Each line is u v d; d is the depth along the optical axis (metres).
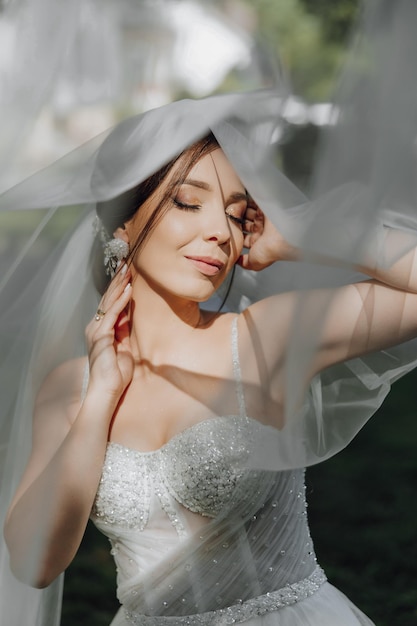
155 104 2.73
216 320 2.95
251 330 2.85
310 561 2.85
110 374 2.88
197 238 2.80
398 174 2.35
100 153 2.69
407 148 2.31
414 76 2.28
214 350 2.88
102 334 2.93
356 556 5.72
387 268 2.60
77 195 2.71
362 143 2.33
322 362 2.66
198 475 2.72
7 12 2.62
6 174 2.67
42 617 3.04
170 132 2.70
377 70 2.29
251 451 2.70
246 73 2.77
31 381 3.03
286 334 2.76
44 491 2.81
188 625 2.76
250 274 3.22
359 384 2.91
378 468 7.42
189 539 2.75
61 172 2.68
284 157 2.63
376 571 5.49
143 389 2.90
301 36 3.91
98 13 2.66
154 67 2.72
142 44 2.71
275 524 2.76
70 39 2.64
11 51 2.63
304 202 2.60
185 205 2.79
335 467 7.50
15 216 2.95
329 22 4.02
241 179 2.63
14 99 2.64
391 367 2.91
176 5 2.74
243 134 2.67
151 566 2.78
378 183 2.34
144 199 2.83
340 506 6.59
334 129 2.36
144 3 2.69
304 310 2.43
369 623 2.92
